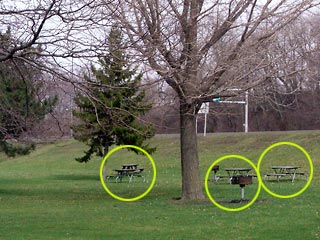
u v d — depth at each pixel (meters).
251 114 57.97
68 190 25.59
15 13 8.73
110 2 8.59
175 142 47.53
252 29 16.19
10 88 9.90
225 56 15.81
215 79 15.84
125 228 13.69
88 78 9.16
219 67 15.58
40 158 51.38
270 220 14.35
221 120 59.03
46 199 21.45
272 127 56.91
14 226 14.19
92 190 25.36
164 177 33.41
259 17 16.22
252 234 12.49
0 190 25.98
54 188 26.84
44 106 10.16
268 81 16.86
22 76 9.28
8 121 9.94
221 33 15.30
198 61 14.28
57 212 17.03
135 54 9.48
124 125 10.70
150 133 15.26
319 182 25.86
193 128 18.77
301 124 55.06
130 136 29.62
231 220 14.52
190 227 13.62
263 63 16.12
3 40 8.77
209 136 47.78
